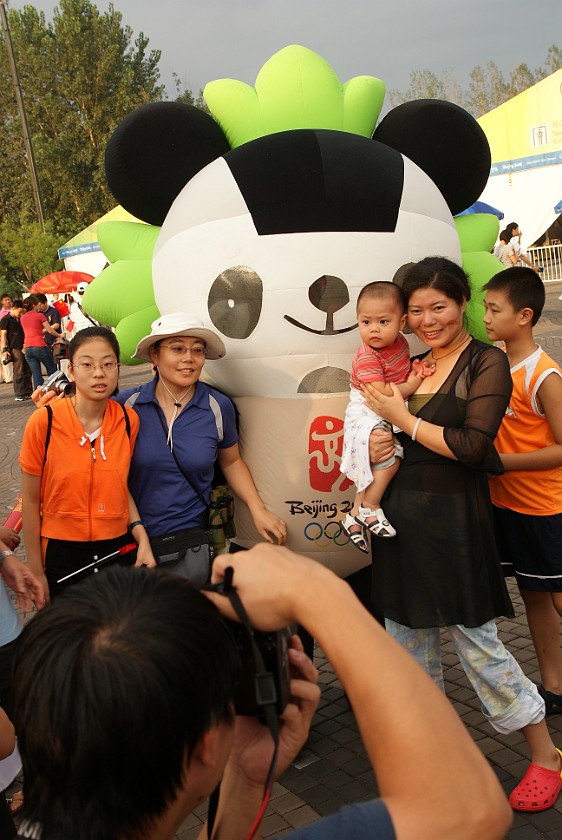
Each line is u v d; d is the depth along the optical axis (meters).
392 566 2.79
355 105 3.77
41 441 3.08
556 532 3.24
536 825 2.82
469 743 0.98
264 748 1.29
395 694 0.99
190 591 1.07
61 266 33.66
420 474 2.72
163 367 3.15
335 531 3.28
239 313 3.25
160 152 3.60
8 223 38.38
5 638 2.56
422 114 3.73
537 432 3.23
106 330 3.11
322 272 3.19
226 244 3.26
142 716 0.95
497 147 21.70
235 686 1.13
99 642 0.98
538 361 3.19
